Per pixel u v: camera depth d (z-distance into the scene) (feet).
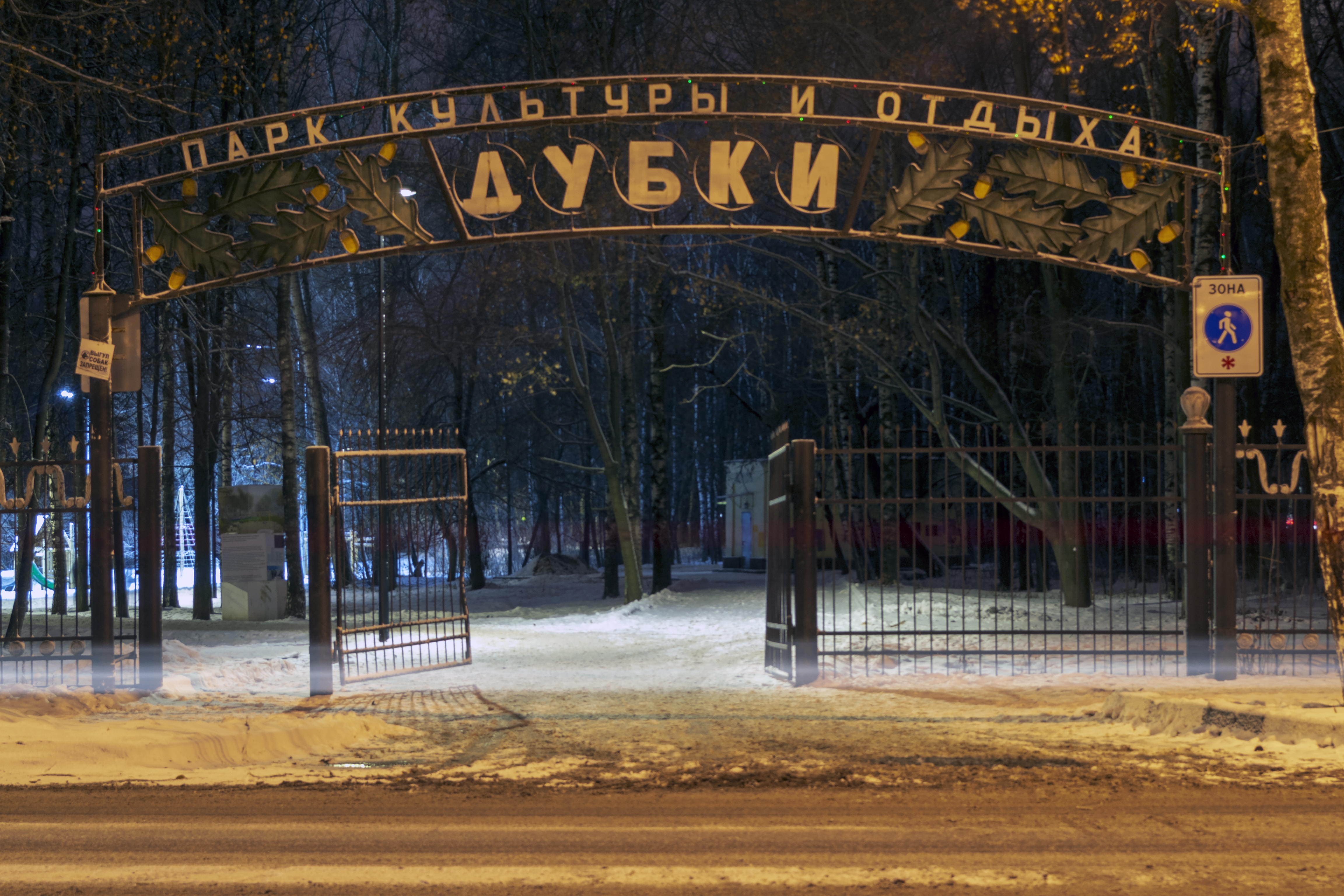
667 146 39.88
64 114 59.77
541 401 139.13
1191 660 39.01
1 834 18.51
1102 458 114.73
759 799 21.34
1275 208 32.83
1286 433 96.89
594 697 39.45
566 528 213.87
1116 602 71.51
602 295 100.22
